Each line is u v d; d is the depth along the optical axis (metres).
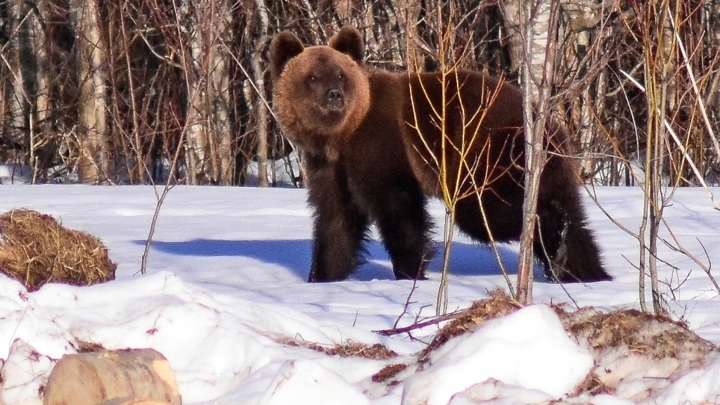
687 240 14.78
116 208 19.55
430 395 5.78
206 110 27.88
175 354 7.03
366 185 13.59
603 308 8.05
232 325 7.20
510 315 6.09
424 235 13.66
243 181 31.44
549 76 9.12
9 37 34.88
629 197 19.19
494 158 12.81
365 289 11.58
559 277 12.70
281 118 13.97
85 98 30.62
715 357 6.24
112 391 5.72
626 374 6.30
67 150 34.44
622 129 24.94
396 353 7.52
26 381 6.28
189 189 22.50
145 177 30.31
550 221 12.62
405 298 10.76
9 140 34.88
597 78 24.75
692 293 10.64
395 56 27.38
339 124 13.45
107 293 7.79
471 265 14.54
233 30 31.02
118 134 31.33
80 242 9.41
